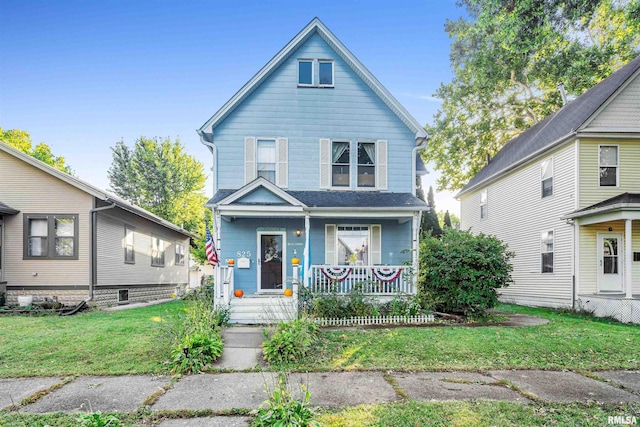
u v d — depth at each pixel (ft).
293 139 39.22
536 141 50.55
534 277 47.93
